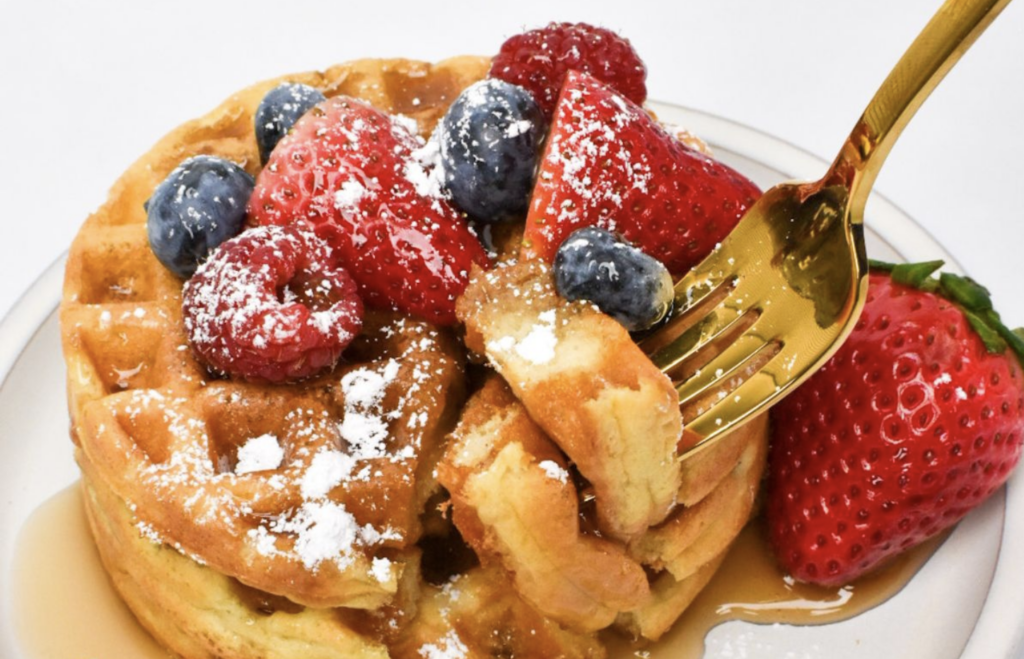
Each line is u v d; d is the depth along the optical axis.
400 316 0.29
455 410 0.29
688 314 0.29
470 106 0.29
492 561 0.28
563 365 0.27
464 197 0.29
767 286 0.29
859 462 0.29
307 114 0.29
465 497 0.27
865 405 0.29
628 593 0.28
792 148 0.36
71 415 0.29
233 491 0.27
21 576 0.30
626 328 0.28
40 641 0.29
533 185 0.29
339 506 0.27
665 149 0.29
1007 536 0.30
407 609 0.28
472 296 0.28
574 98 0.29
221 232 0.29
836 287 0.28
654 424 0.27
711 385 0.28
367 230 0.28
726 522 0.30
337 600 0.27
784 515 0.30
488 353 0.27
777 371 0.28
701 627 0.30
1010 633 0.28
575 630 0.29
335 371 0.29
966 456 0.29
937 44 0.26
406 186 0.29
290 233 0.28
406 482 0.28
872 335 0.30
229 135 0.33
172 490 0.27
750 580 0.31
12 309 0.34
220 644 0.28
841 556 0.30
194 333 0.28
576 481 0.28
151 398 0.28
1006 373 0.29
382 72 0.34
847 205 0.28
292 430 0.28
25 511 0.32
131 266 0.30
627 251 0.28
